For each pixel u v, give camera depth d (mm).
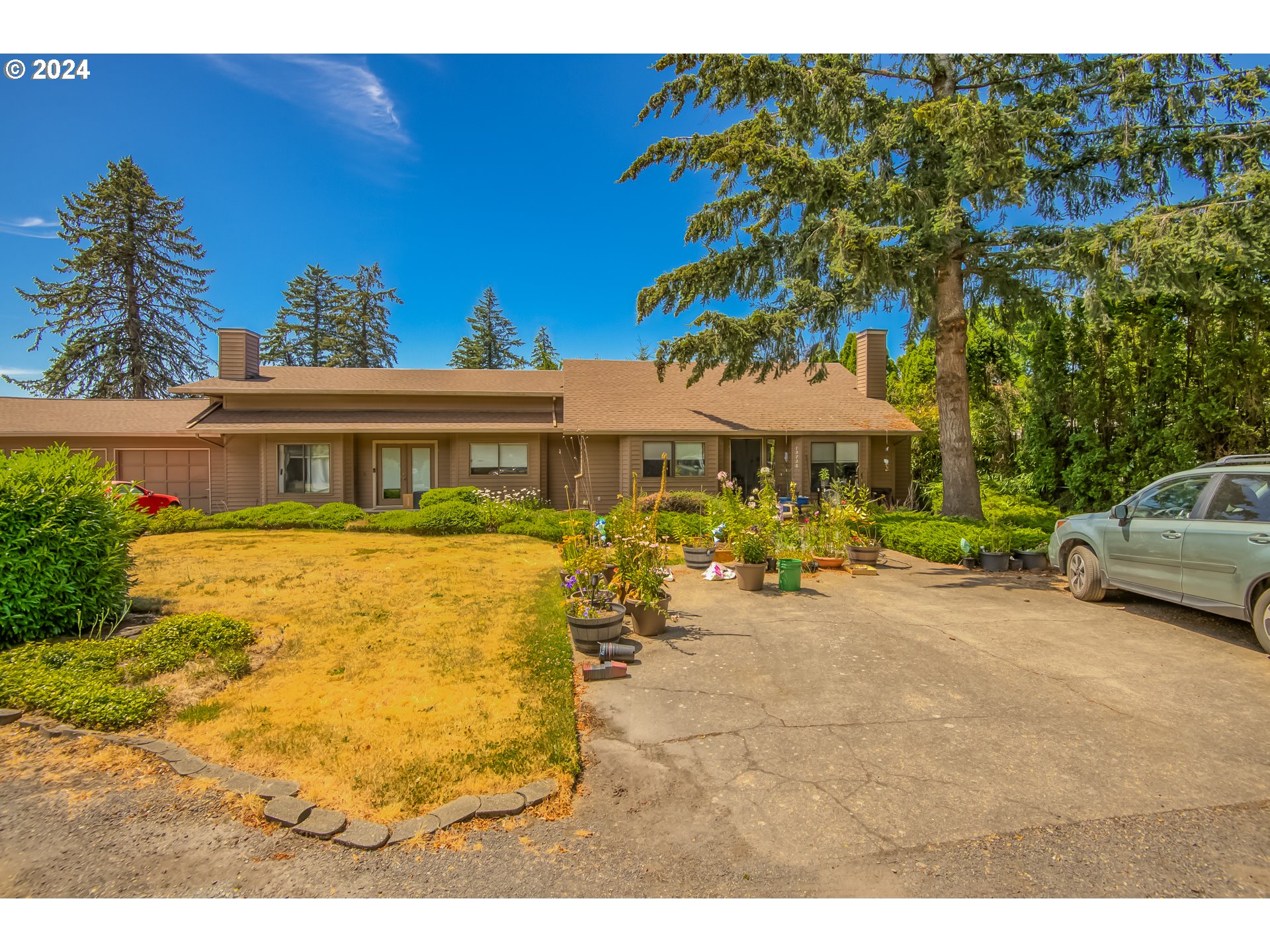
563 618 6453
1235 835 2793
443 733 3752
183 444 19188
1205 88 10750
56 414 19250
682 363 11344
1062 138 11844
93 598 5445
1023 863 2613
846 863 2617
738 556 8438
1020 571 9742
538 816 2957
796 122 11062
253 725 3838
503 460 17859
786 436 18562
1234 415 11984
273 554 10781
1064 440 15555
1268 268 9938
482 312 52750
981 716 4121
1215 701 4344
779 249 11922
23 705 3840
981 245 11844
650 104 10508
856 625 6426
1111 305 13273
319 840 2723
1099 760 3506
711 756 3594
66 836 2689
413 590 7824
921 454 22031
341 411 18156
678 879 2525
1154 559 6355
